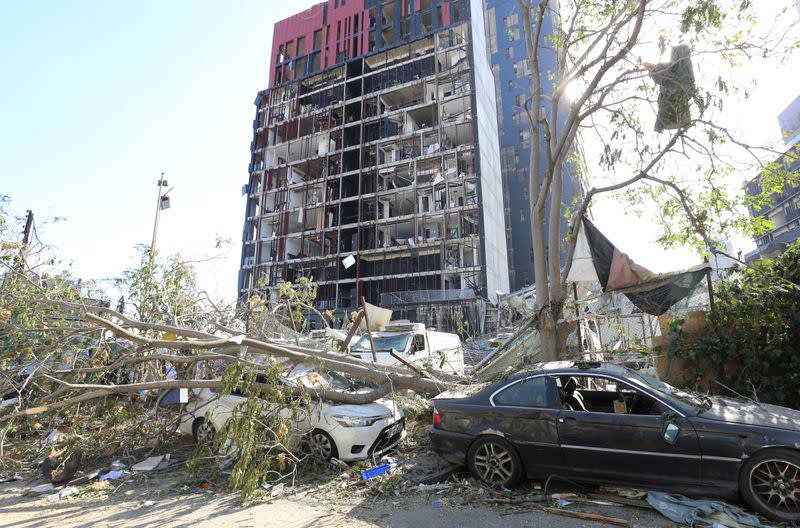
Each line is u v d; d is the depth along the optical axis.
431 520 4.53
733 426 4.35
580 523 4.28
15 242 8.42
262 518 4.80
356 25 48.28
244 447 5.70
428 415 8.52
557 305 8.50
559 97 9.30
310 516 4.81
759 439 4.21
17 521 4.94
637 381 5.07
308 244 46.53
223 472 6.39
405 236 43.50
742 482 4.23
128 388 6.86
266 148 49.69
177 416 7.65
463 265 36.47
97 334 8.38
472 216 37.53
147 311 9.88
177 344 7.01
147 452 7.57
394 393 7.72
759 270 7.50
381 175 42.34
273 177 48.84
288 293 11.45
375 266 40.69
